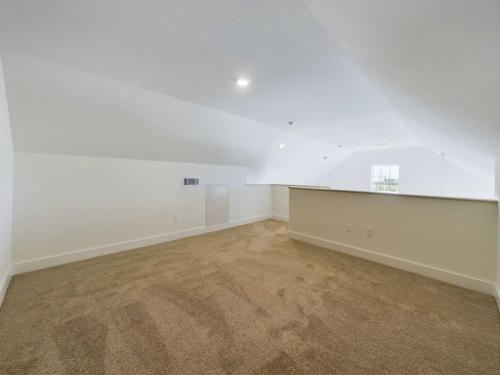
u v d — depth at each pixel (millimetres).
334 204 3221
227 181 4684
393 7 893
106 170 3086
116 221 3186
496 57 906
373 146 6320
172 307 1835
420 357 1333
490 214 2035
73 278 2354
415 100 1993
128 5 1239
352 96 2615
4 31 1469
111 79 2197
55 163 2691
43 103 2176
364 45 1394
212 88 2412
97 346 1418
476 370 1244
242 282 2264
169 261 2826
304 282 2260
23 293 2049
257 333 1535
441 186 5953
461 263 2186
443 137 3174
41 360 1312
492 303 1881
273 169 5871
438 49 1062
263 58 1817
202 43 1613
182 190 3936
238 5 1236
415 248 2471
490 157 2922
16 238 2455
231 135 3910
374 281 2277
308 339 1478
